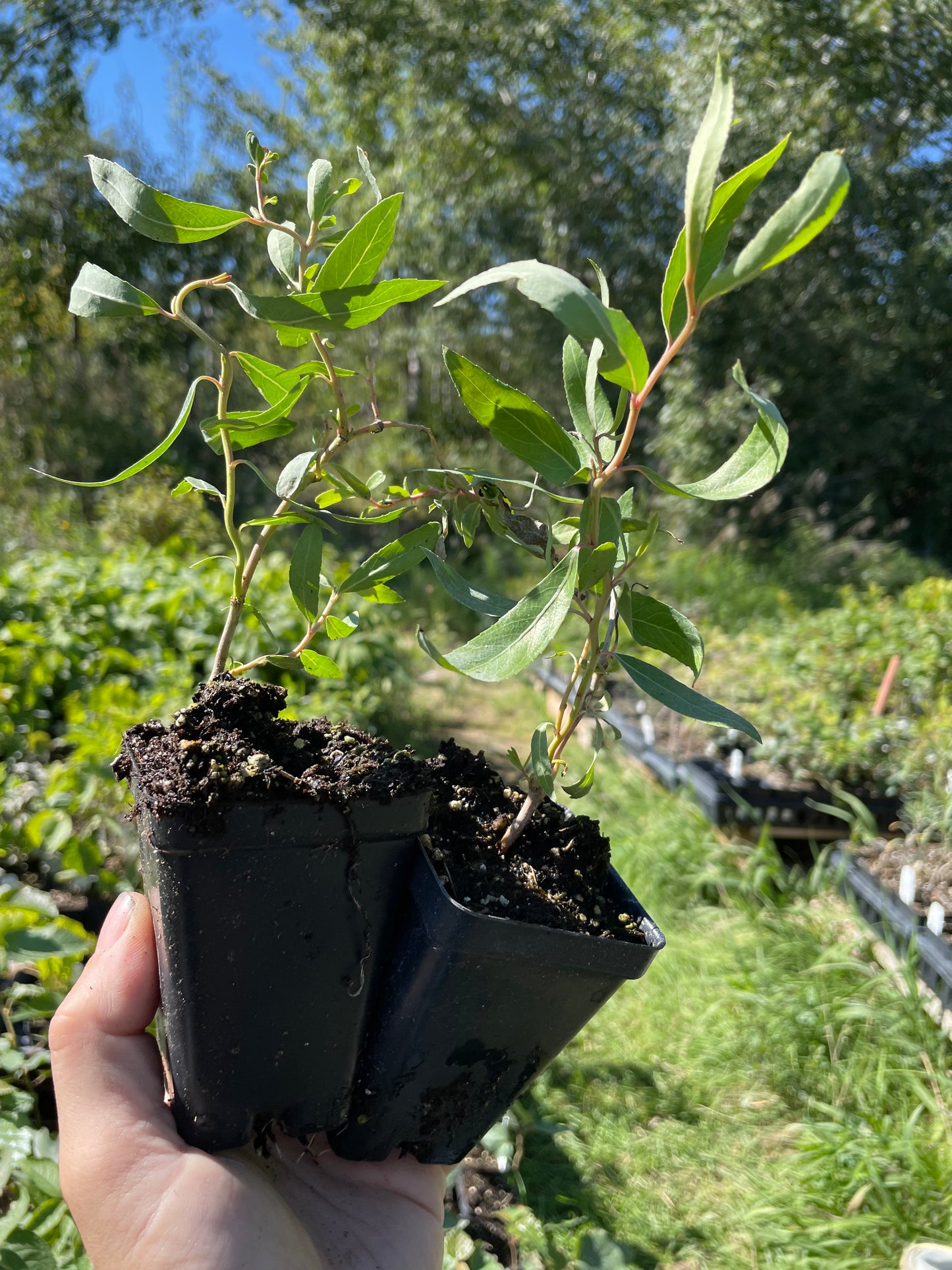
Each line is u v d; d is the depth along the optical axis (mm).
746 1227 2002
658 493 9727
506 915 729
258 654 3588
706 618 6773
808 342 10289
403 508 806
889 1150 2086
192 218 692
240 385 10469
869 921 2949
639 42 11719
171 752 697
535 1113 2309
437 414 12477
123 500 7148
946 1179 2023
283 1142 873
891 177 11109
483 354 12102
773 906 3025
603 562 656
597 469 675
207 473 10711
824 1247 1926
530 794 809
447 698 5527
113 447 10695
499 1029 756
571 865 834
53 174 10578
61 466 10531
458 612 7477
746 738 4172
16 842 2174
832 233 10281
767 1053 2480
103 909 2260
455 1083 783
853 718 4176
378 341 12148
